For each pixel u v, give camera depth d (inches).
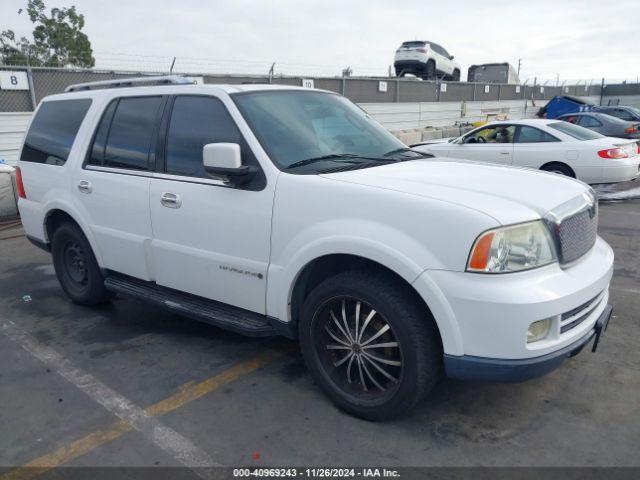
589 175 371.2
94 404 137.9
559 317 109.2
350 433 123.2
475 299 105.4
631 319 179.3
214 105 149.3
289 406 134.7
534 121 402.3
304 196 126.9
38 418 132.3
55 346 172.1
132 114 170.4
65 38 865.5
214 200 142.9
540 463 111.6
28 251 285.1
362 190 119.8
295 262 127.7
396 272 112.1
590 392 137.1
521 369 106.7
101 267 185.3
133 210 165.2
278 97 156.6
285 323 134.8
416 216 112.0
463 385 142.0
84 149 182.7
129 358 162.7
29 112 505.0
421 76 1031.6
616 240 277.6
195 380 148.7
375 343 123.2
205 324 187.3
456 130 757.9
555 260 113.3
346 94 770.2
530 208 113.7
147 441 122.3
